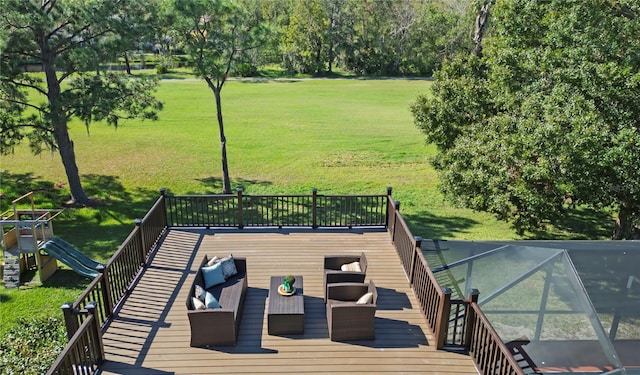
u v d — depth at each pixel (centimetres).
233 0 1484
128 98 1524
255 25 1469
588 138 868
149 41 1465
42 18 1230
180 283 750
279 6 6141
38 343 861
